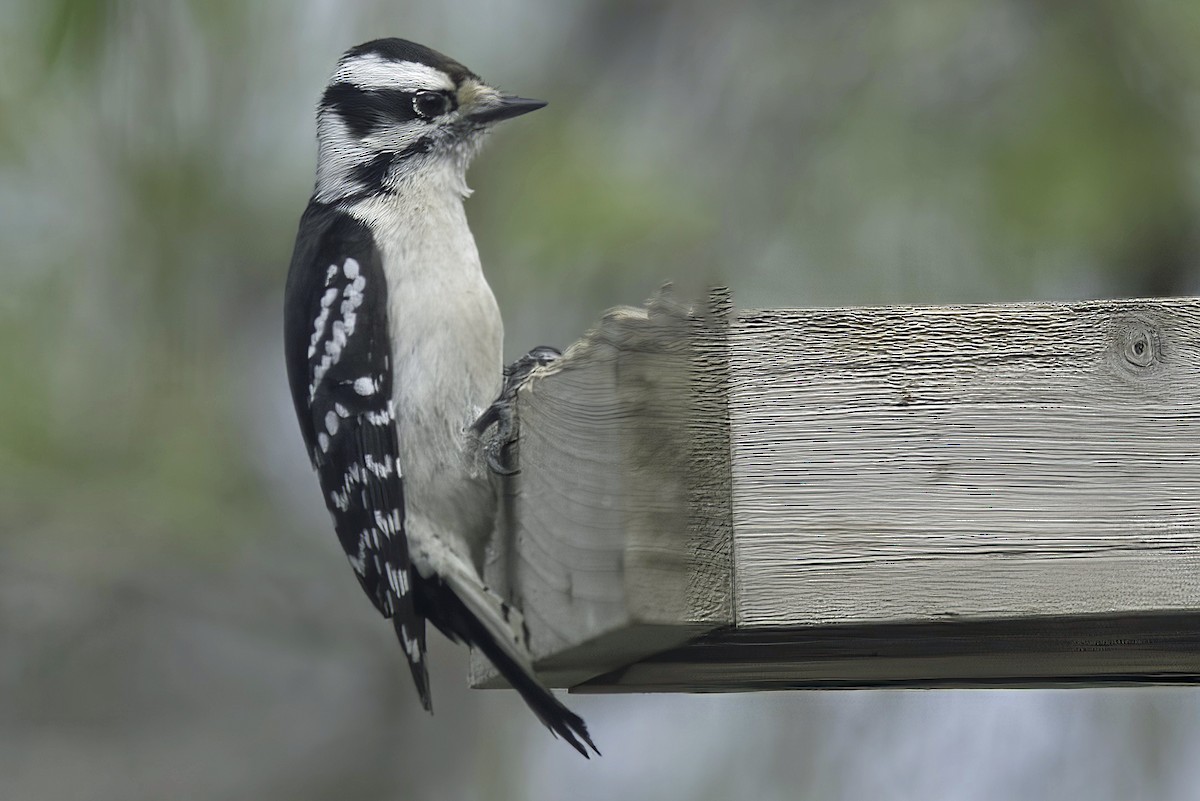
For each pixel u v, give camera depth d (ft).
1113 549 20.62
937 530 20.77
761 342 21.03
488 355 26.63
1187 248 34.83
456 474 24.99
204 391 41.19
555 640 21.56
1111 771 35.14
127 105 36.55
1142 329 20.89
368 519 25.86
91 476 40.88
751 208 37.50
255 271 40.73
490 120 28.78
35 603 44.45
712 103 39.06
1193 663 23.53
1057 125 35.53
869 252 36.01
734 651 22.59
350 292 26.96
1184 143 35.55
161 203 38.73
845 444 20.93
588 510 20.58
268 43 37.81
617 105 40.04
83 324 40.14
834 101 37.93
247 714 46.01
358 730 45.16
